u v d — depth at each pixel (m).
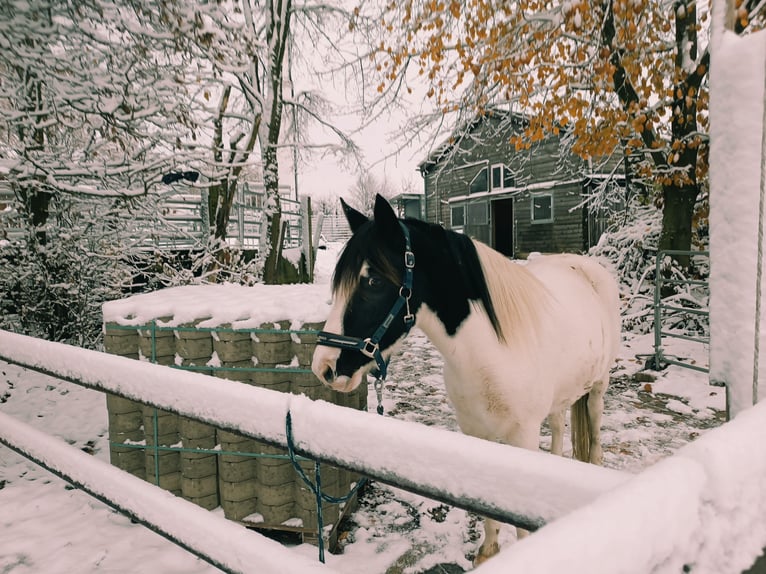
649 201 7.89
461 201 20.78
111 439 2.82
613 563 0.41
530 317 1.90
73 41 4.51
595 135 6.75
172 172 5.66
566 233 16.69
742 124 0.89
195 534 1.11
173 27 4.39
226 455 2.53
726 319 0.92
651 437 3.62
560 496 0.63
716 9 0.94
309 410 0.91
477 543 2.48
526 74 6.75
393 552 2.41
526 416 1.85
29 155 4.77
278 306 2.66
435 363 6.05
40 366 1.58
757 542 0.54
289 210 14.16
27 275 5.41
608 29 6.21
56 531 2.50
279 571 0.91
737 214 0.90
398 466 0.79
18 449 1.81
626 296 7.06
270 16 9.09
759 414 0.63
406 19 7.05
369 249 1.68
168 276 6.85
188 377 1.12
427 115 8.32
